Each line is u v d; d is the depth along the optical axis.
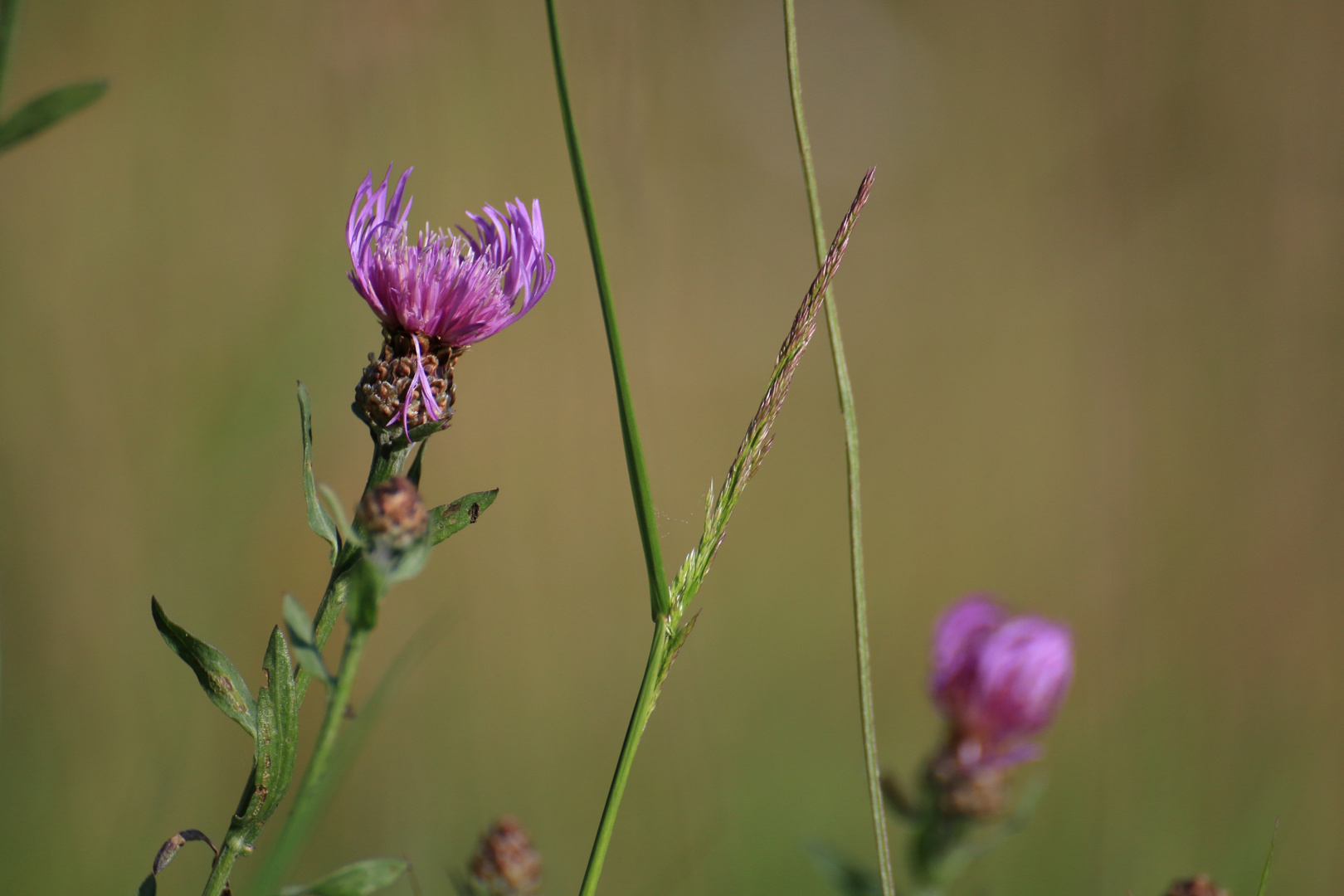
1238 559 1.78
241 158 1.41
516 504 1.51
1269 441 2.01
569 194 1.68
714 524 0.78
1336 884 1.27
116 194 1.34
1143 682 1.46
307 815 0.76
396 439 0.78
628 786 1.27
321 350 1.38
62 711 1.07
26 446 1.16
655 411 1.89
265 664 0.76
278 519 1.30
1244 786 1.30
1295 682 1.56
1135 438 1.93
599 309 1.64
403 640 1.31
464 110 1.58
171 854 0.76
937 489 1.97
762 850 1.20
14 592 1.10
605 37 1.44
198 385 1.27
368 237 0.78
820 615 1.69
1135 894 1.09
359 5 1.46
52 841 0.95
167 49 1.41
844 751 1.41
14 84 1.40
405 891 1.01
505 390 1.60
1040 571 1.77
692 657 1.50
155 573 1.18
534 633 1.41
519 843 0.84
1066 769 1.31
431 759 1.20
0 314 1.20
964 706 0.90
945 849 0.90
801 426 2.06
